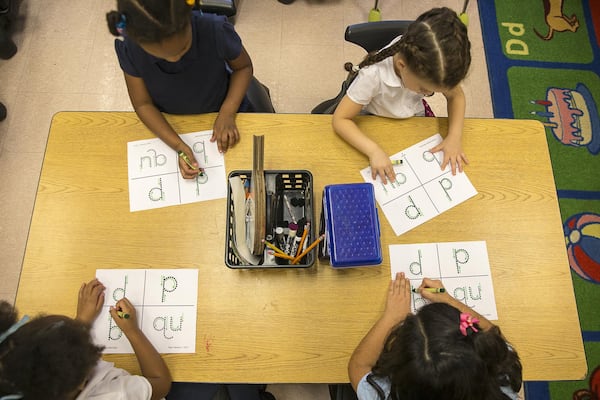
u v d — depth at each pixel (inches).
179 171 45.7
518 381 34.7
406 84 45.7
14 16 84.4
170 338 39.9
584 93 84.3
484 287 42.4
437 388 29.7
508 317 41.5
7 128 78.2
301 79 84.7
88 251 42.5
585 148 80.6
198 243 43.0
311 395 64.7
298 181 45.8
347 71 85.4
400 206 44.9
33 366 30.2
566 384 67.0
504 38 88.0
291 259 40.6
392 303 40.4
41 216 43.5
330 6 89.9
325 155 47.0
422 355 30.2
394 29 51.7
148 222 43.6
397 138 48.3
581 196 77.4
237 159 46.4
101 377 35.3
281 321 40.7
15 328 31.7
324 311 41.1
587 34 88.7
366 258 37.6
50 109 79.9
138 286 41.4
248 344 40.0
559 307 42.0
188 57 45.8
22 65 82.6
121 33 38.7
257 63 85.2
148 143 46.8
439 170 46.6
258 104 58.9
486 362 30.8
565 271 43.3
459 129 47.8
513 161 47.3
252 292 41.4
